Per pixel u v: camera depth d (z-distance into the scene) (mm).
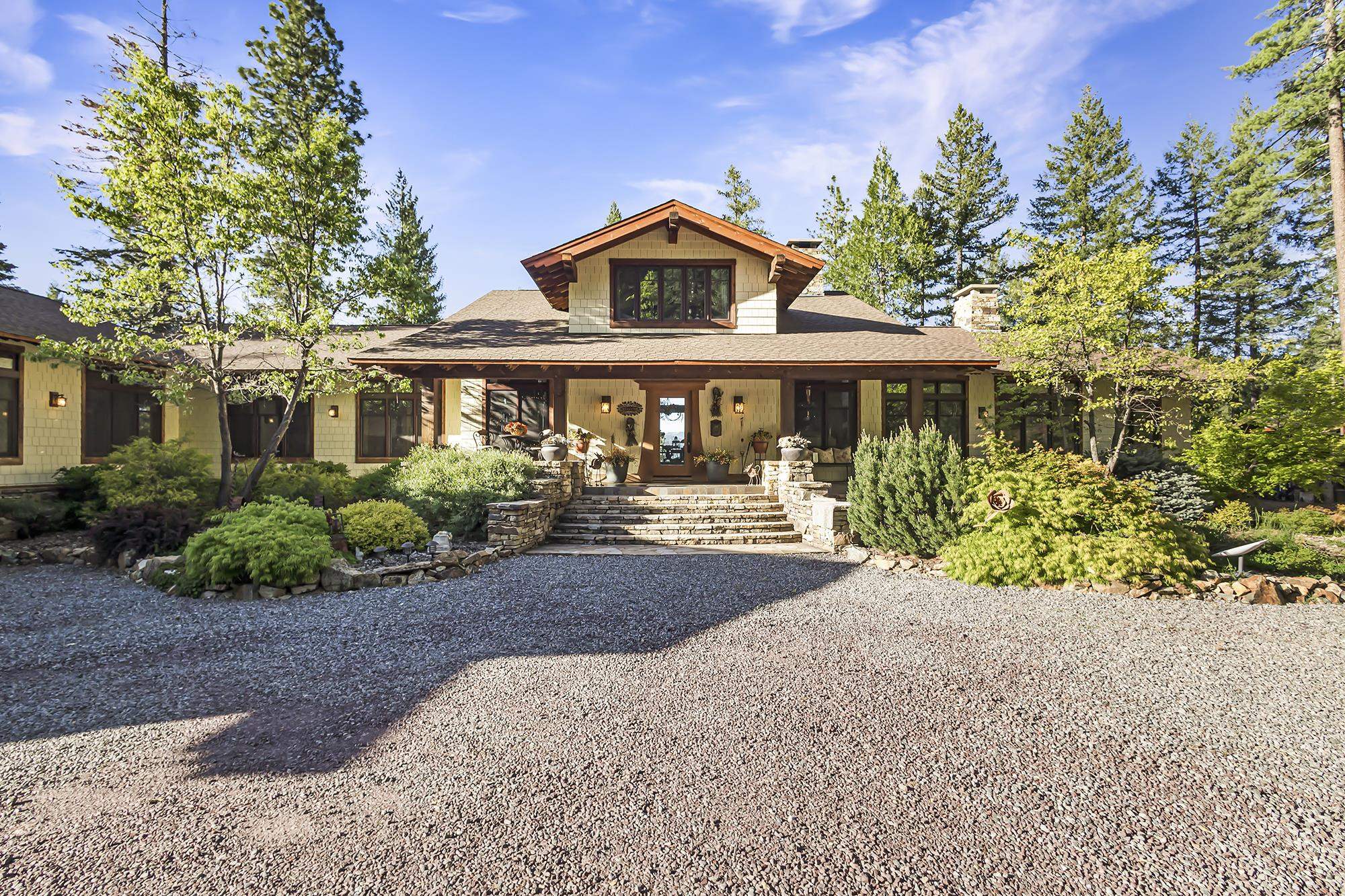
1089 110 31547
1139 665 5562
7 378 12523
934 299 33844
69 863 2863
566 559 10352
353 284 13781
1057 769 3758
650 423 17000
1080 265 15016
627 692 4871
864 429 17359
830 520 11000
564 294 17031
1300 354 20078
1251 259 30031
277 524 8344
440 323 17078
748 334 16016
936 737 4137
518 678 5184
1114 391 16391
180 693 4918
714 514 12734
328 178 13297
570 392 16891
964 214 33719
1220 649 6016
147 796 3441
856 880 2764
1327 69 18500
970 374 17375
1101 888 2738
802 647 5961
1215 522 14523
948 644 6062
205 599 7766
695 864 2859
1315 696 4891
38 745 4055
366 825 3154
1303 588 8195
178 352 16781
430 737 4133
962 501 9898
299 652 5844
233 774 3674
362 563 9117
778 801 3375
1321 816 3305
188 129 11438
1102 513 9156
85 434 14359
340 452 17562
